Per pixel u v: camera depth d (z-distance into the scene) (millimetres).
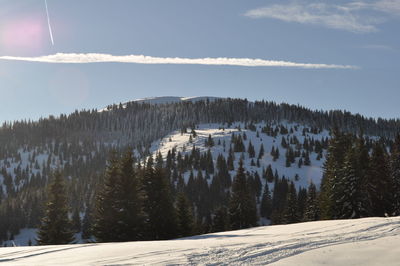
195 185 127562
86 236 98188
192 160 166375
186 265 10492
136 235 32094
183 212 41500
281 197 127750
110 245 16234
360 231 15516
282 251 11820
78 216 107938
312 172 176125
